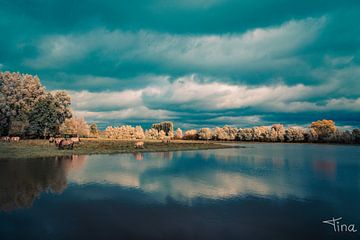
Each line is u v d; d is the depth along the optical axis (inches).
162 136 5344.5
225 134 5132.9
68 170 801.6
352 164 1093.8
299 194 536.7
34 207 423.5
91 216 384.5
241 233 330.3
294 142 4404.5
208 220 374.6
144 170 837.2
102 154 1403.8
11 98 2257.6
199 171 831.7
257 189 578.6
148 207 431.8
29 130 2363.4
